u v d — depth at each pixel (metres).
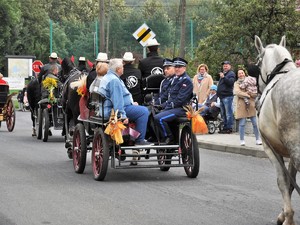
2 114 28.41
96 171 14.44
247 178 14.57
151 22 72.81
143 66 16.44
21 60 61.78
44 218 10.51
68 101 17.69
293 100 8.31
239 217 10.53
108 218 10.47
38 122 24.27
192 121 14.06
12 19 85.88
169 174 15.26
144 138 14.70
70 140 17.84
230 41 32.66
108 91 13.95
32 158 18.31
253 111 19.66
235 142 20.84
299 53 32.53
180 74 14.63
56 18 117.19
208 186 13.48
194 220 10.33
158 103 15.15
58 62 24.52
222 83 23.30
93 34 74.94
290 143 8.43
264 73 10.38
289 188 9.62
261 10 31.83
